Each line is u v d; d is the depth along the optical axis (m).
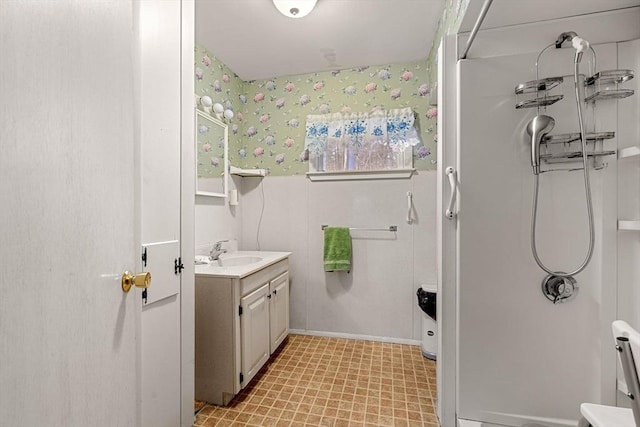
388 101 2.61
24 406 0.49
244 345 1.77
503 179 1.34
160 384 1.26
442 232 1.46
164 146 1.30
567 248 1.29
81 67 0.61
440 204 1.49
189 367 1.44
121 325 0.74
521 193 1.33
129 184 0.78
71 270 0.59
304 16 1.94
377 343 2.54
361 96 2.66
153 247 1.21
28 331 0.50
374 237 2.60
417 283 2.52
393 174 2.54
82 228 0.62
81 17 0.61
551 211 1.30
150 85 1.22
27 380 0.50
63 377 0.57
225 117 2.49
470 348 1.38
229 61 2.55
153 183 1.24
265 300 2.08
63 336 0.57
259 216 2.83
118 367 0.73
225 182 2.54
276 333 2.26
